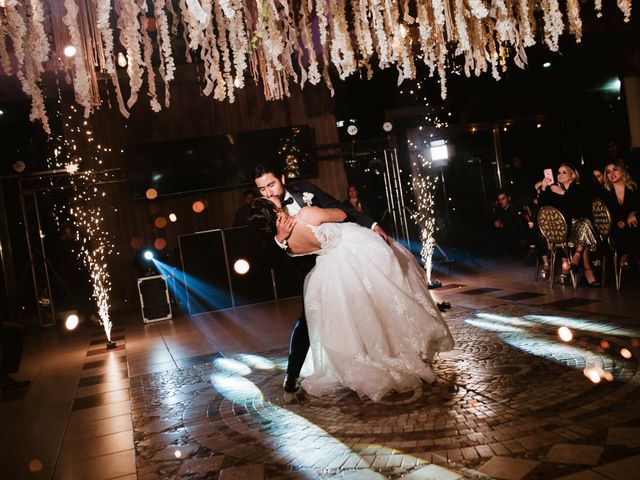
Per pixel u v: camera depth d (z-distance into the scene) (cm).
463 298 675
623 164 587
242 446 294
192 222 1074
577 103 1305
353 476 241
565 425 261
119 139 1046
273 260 375
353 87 1216
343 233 355
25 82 288
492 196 1269
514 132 1283
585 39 1038
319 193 376
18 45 280
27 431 375
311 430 303
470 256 1103
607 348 378
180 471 273
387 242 372
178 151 1051
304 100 1120
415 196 1204
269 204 357
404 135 1244
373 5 356
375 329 340
